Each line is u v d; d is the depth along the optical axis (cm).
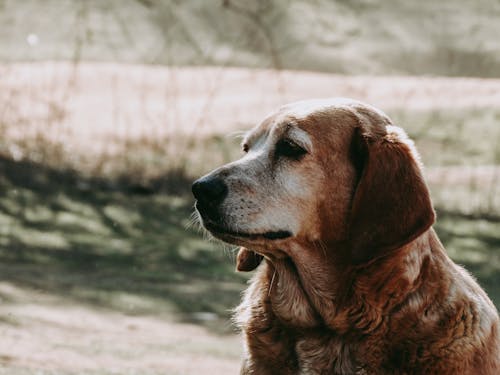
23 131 1659
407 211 448
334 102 487
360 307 452
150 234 1318
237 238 474
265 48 2673
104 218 1367
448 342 443
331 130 473
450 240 1357
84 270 1098
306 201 469
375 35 3069
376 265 448
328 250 465
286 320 469
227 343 825
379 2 3278
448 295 452
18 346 723
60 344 747
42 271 1064
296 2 3045
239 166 477
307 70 2702
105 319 870
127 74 2305
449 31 3080
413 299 448
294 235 469
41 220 1319
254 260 526
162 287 1042
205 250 1270
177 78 2309
